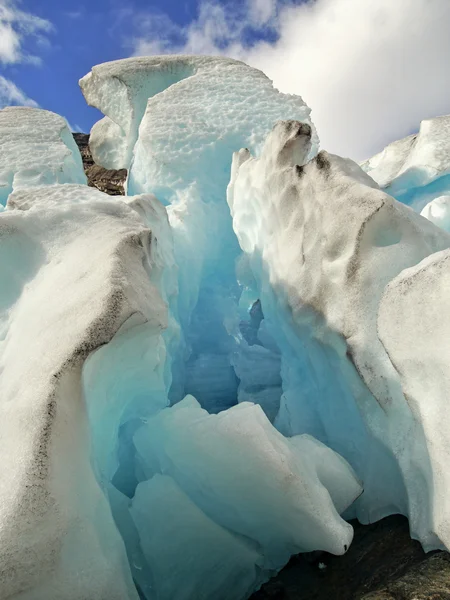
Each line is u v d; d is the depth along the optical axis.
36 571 1.25
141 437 2.38
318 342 2.55
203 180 5.61
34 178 5.43
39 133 6.50
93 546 1.41
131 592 1.55
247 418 2.04
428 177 6.42
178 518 1.99
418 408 1.66
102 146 10.22
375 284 2.19
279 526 1.97
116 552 1.56
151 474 2.35
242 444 1.94
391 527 1.93
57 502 1.33
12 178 5.47
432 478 1.63
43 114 7.19
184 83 6.99
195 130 5.97
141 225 2.80
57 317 1.85
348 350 2.18
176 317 3.92
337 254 2.46
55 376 1.51
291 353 3.29
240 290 5.58
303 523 1.85
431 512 1.60
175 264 3.77
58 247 2.52
